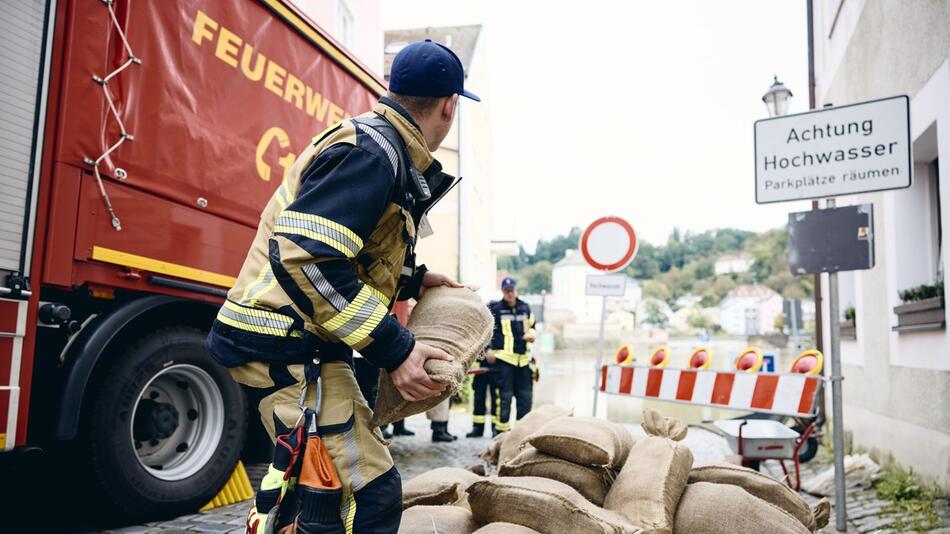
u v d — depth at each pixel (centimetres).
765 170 511
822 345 1068
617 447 315
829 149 493
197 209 444
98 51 376
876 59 736
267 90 510
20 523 405
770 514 294
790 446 514
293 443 171
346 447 178
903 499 541
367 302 170
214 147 457
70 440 379
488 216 3306
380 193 175
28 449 333
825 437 952
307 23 554
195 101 441
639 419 1158
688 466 313
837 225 490
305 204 168
